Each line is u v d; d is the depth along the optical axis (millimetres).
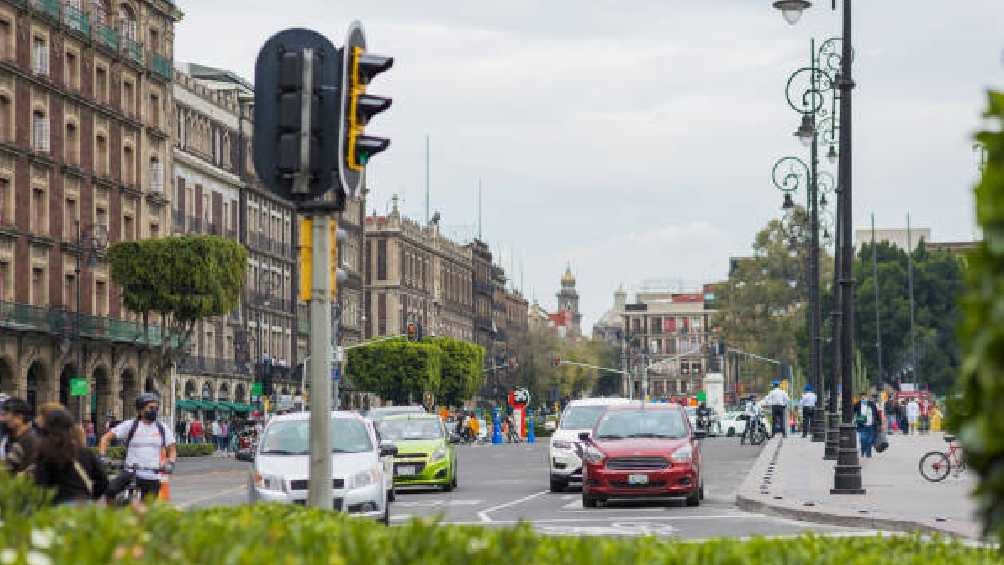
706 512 45969
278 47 20625
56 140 114250
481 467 85375
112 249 117938
